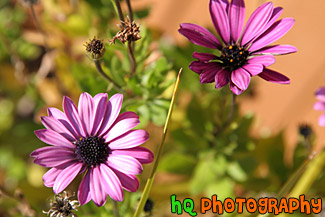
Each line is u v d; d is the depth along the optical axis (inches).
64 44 23.1
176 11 26.6
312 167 18.4
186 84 20.6
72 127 15.7
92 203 18.2
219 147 20.1
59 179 15.3
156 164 15.5
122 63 18.4
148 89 18.1
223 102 18.3
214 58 15.9
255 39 16.1
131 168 15.0
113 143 15.5
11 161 23.6
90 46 16.4
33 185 22.2
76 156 15.5
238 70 15.8
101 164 15.4
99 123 15.6
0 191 18.2
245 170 20.1
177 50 20.5
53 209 16.0
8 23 23.9
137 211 15.8
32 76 23.4
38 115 21.1
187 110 20.2
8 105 25.3
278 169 20.8
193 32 16.0
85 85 17.9
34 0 20.2
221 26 16.3
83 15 21.3
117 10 16.7
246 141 20.0
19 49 23.9
